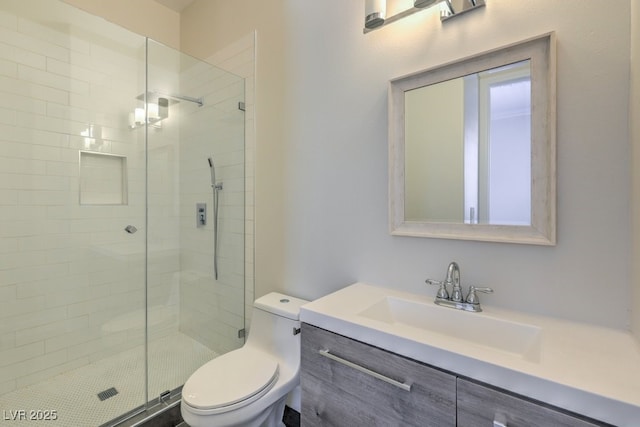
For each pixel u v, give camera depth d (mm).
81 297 2119
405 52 1322
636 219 846
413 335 884
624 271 905
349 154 1516
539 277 1041
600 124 932
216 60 2268
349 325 1001
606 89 922
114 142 2268
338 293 1312
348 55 1511
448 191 1218
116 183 2281
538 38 1009
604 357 755
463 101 1179
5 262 1851
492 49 1096
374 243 1436
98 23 2188
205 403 1159
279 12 1832
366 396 963
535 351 874
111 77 2252
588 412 617
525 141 1057
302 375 1156
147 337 2355
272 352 1554
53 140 2020
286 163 1804
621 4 903
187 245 2498
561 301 1005
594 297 951
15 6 1871
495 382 726
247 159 2045
